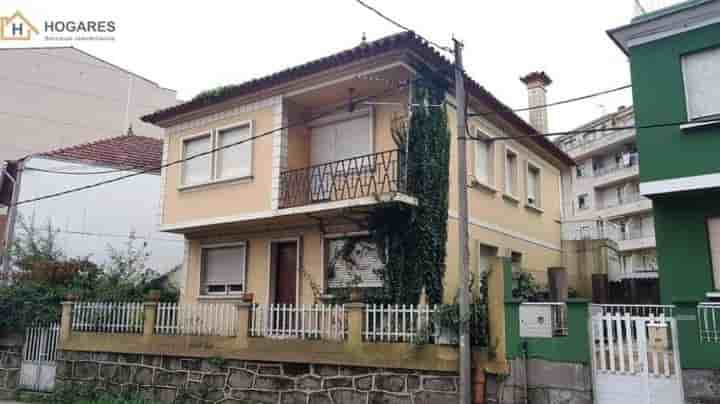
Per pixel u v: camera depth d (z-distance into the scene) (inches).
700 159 398.3
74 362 538.9
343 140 533.3
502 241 598.5
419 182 466.3
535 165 711.1
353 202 456.4
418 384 369.4
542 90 815.7
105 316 532.4
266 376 431.5
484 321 366.0
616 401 322.7
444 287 473.1
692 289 405.1
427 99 482.6
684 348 311.6
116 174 836.6
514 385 346.0
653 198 426.0
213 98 566.9
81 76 1112.8
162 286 692.1
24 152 1035.3
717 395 299.7
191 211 585.6
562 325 350.9
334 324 412.5
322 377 406.6
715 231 404.5
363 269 496.1
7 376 573.0
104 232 814.5
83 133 1101.1
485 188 571.2
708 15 406.9
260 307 450.9
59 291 600.1
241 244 587.5
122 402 483.5
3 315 573.3
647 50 432.8
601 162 1899.6
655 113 420.8
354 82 497.7
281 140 529.7
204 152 586.2
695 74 412.8
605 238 815.1
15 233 757.9
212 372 459.2
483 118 581.6
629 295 722.2
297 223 541.6
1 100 1029.8
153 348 491.8
